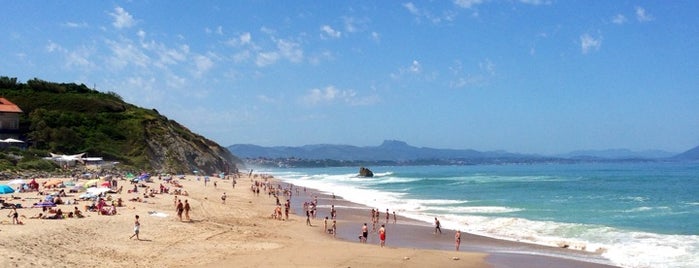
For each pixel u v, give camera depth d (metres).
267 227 37.91
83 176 72.19
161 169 103.81
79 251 23.64
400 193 79.38
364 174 154.62
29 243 23.19
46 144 92.94
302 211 52.81
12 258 20.08
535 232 37.16
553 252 30.19
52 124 100.81
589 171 184.12
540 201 61.38
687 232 35.88
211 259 24.92
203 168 120.69
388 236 36.53
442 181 118.25
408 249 30.30
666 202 58.00
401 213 50.66
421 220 45.22
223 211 45.12
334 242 32.31
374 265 25.39
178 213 36.56
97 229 29.19
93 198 44.34
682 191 75.12
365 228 33.78
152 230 30.89
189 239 29.38
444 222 43.72
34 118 98.81
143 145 105.69
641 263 26.62
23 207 37.19
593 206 54.53
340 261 25.86
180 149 115.50
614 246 30.91
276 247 28.95
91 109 114.69
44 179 64.56
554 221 42.34
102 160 93.19
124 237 28.16
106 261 22.52
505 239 34.88
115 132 107.12
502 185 97.12
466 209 53.12
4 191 43.78
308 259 26.02
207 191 68.94
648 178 118.00
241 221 39.72
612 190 79.25
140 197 50.25
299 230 37.88
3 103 93.81
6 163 74.12
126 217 34.66
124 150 103.00
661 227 38.44
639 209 50.91
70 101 115.94
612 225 39.75
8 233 24.88
